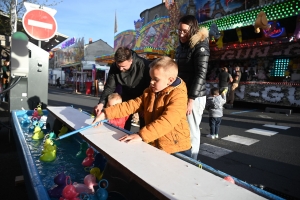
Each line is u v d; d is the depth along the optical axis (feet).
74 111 9.87
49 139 8.22
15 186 9.23
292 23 30.81
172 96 6.14
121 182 5.14
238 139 16.48
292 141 16.05
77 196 5.23
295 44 30.01
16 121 10.73
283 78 32.83
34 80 15.37
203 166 4.92
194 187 3.52
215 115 16.56
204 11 34.88
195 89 8.21
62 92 61.98
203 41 8.59
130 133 6.33
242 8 29.86
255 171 11.03
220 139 16.51
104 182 5.10
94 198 4.88
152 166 4.21
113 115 6.97
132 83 10.06
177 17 39.24
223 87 30.76
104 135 6.10
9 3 26.11
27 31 16.26
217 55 39.81
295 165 11.80
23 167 6.40
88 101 39.37
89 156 7.23
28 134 10.09
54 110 10.05
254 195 3.34
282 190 9.14
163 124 5.62
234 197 3.27
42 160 7.54
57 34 24.40
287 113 27.84
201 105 8.76
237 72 33.27
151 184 3.55
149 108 6.63
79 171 7.01
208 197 3.25
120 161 4.36
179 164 4.35
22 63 13.46
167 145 6.40
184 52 8.97
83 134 6.15
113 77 10.42
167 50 40.73
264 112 29.12
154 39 46.57
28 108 15.21
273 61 33.83
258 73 35.73
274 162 12.18
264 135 17.61
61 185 5.43
